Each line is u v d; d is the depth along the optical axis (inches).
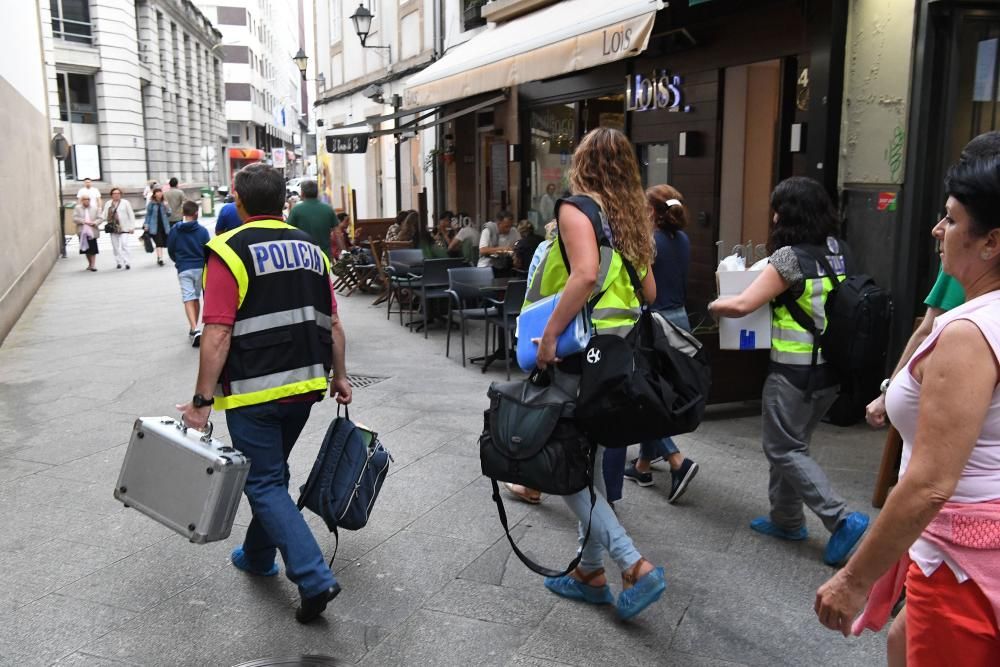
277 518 131.5
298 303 134.3
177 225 377.4
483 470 126.9
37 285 580.1
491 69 329.4
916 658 74.3
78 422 252.8
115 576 151.0
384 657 125.2
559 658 124.3
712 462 206.2
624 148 129.2
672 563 153.4
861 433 225.6
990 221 69.3
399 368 320.8
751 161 319.9
